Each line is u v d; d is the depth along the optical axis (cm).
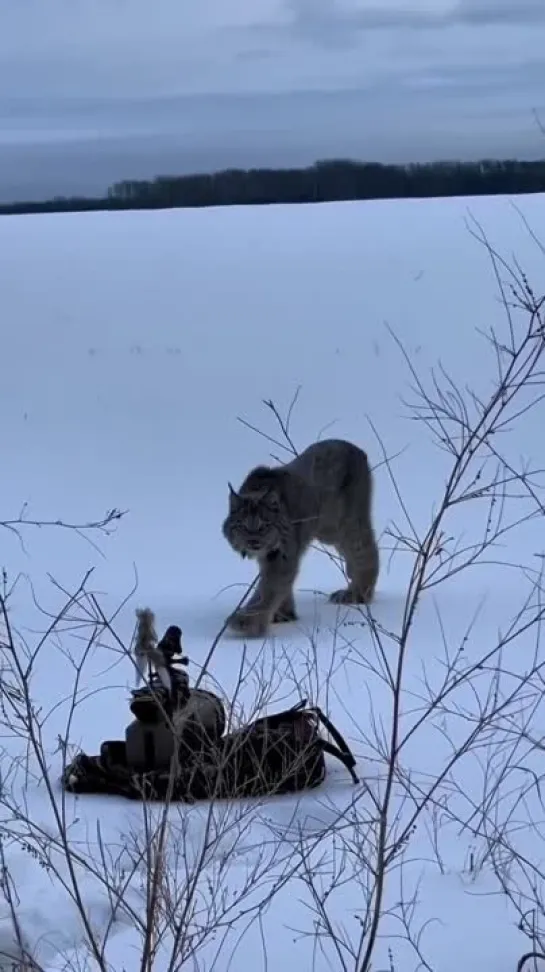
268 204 7569
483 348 2580
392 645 981
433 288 3378
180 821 630
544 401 2089
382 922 541
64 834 500
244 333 3045
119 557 1298
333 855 566
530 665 904
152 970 494
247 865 586
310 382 2419
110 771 684
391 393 2259
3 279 4125
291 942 528
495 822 635
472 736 621
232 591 1166
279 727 689
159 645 706
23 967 498
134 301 3644
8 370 2700
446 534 1295
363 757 681
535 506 1460
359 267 3891
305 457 1180
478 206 5491
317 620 1045
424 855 606
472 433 581
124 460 1836
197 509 1521
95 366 2717
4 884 520
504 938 526
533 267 3372
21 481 1706
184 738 655
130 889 573
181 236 5241
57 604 1109
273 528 1085
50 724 802
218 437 1988
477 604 1105
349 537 1178
